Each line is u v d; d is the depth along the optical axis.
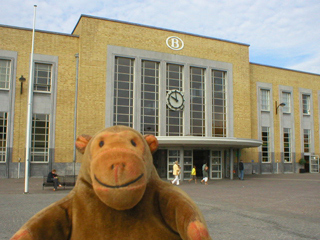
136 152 1.75
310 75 36.69
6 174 22.22
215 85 29.47
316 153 36.28
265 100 33.62
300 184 19.84
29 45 23.78
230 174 25.47
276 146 33.38
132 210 1.84
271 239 6.20
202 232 1.57
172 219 1.79
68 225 1.89
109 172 1.60
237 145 24.48
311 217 8.59
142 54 26.34
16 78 23.23
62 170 23.42
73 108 24.28
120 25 25.83
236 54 30.66
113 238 1.81
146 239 1.82
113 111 24.84
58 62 24.33
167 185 1.99
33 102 23.55
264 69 33.69
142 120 25.92
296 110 35.41
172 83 27.47
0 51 22.95
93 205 1.85
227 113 29.47
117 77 25.50
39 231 1.76
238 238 6.25
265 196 13.50
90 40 24.66
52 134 23.56
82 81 24.06
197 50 28.69
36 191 14.80
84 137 2.10
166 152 24.83
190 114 27.78
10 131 22.64
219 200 12.10
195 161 26.28
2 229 6.79
